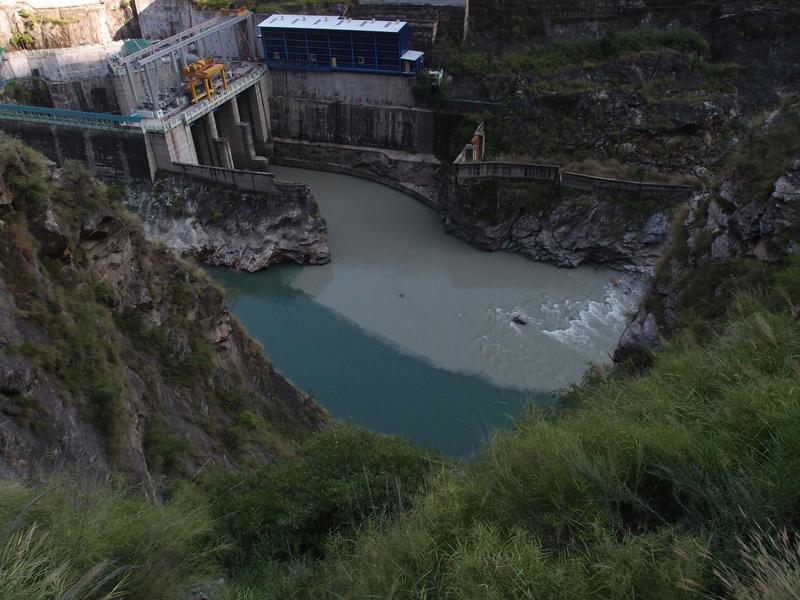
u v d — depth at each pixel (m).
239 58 82.19
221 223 61.69
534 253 58.69
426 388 44.09
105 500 10.64
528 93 65.25
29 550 7.81
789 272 16.22
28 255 18.94
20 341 16.28
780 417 8.27
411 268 58.34
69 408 15.96
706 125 60.16
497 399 42.81
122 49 77.81
